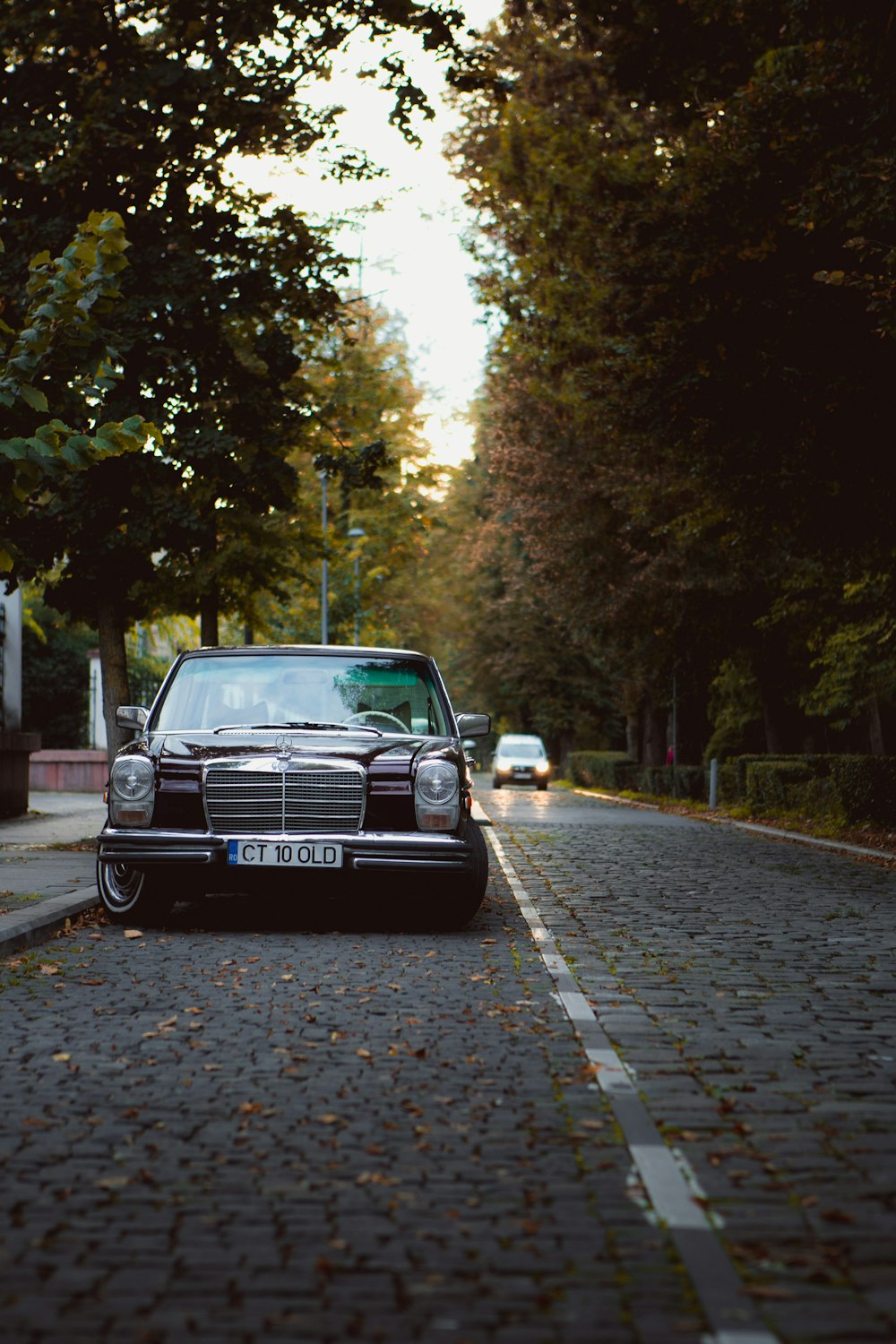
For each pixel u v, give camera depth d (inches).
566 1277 156.6
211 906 513.3
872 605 982.4
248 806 442.9
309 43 722.2
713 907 521.7
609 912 503.2
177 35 717.9
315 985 341.1
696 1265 158.7
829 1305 148.6
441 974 359.3
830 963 382.0
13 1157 200.8
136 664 1989.4
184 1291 152.2
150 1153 202.5
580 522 1444.4
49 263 386.9
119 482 724.0
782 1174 192.5
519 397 1385.3
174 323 732.7
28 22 692.7
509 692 2583.7
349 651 498.6
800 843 894.4
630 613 1478.8
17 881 548.7
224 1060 260.7
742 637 1482.5
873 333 679.1
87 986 339.9
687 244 689.6
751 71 724.0
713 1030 289.6
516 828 1031.6
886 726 1594.5
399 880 440.5
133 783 450.6
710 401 725.3
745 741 1699.1
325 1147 205.9
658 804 1535.4
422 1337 141.0
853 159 635.5
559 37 965.8
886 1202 180.7
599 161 909.2
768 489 756.6
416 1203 180.9
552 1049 271.6
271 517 855.7
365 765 444.8
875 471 730.8
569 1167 196.5
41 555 738.8
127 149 697.0
